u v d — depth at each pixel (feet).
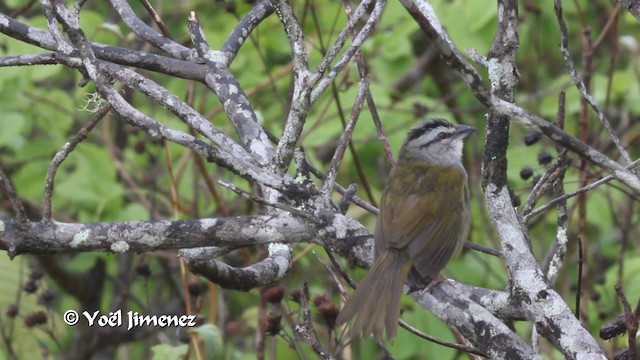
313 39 47.14
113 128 56.03
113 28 43.21
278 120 48.32
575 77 25.89
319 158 51.49
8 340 41.34
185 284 39.47
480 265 45.19
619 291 23.49
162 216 49.70
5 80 45.42
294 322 39.73
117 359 53.78
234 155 25.93
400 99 48.55
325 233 25.72
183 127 47.83
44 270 49.75
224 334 42.91
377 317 25.36
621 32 54.80
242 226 25.30
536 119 22.85
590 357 22.59
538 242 49.70
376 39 48.32
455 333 32.81
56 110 49.49
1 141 44.98
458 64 22.65
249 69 49.14
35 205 48.39
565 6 51.62
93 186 46.73
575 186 44.70
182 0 55.62
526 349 23.32
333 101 45.39
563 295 44.11
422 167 30.78
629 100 47.47
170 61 30.01
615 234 49.93
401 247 26.94
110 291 56.65
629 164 25.52
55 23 28.48
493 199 24.48
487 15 43.96
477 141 54.70
